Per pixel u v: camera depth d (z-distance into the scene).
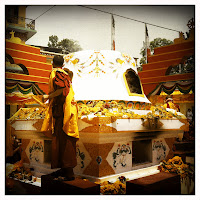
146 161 4.11
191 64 5.77
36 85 5.25
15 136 4.44
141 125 3.58
